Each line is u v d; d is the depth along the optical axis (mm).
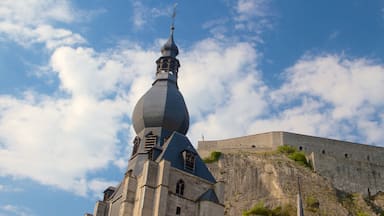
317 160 122875
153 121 66438
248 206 106688
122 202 55344
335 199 108688
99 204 62688
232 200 109000
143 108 67562
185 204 55438
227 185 112562
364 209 111500
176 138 63750
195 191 57750
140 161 62125
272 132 128625
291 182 110062
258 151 125750
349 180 122188
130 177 57000
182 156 60906
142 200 52531
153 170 55406
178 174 57312
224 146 128875
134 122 68625
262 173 113438
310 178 112500
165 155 59062
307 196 106500
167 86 70500
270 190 109062
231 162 118000
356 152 130125
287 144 126938
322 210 103312
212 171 116500
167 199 53812
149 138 64625
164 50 76562
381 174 125812
